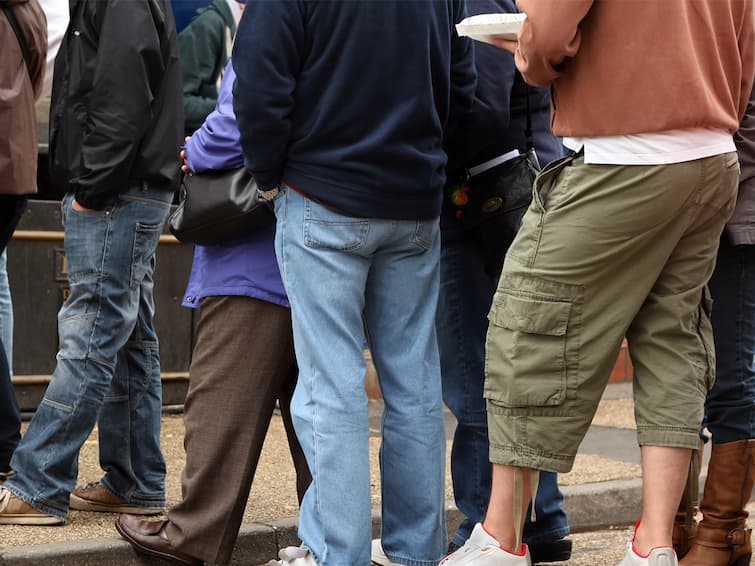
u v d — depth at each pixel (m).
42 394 8.95
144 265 5.77
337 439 4.48
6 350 6.81
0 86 5.79
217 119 4.93
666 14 4.16
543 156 5.35
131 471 6.05
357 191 4.45
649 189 4.21
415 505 4.73
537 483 4.46
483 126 4.99
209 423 4.99
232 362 4.98
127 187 5.60
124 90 5.33
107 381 5.69
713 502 5.38
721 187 4.34
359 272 4.59
